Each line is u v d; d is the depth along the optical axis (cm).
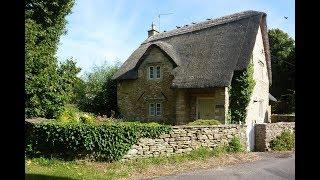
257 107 2327
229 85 1977
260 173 1150
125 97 2542
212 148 1486
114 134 1248
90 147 1228
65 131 1227
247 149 1666
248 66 2053
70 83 1689
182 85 2123
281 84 3669
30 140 1235
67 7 2095
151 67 2414
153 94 2378
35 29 1647
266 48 2533
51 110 1555
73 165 1159
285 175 1125
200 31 2475
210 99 2155
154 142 1328
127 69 2597
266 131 1734
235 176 1091
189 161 1326
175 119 2238
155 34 2989
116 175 1061
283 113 3234
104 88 2814
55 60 1638
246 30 2230
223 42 2250
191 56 2305
